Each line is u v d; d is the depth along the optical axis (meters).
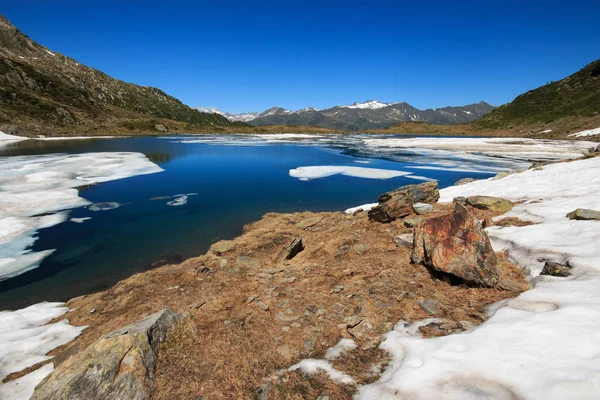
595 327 4.40
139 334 4.87
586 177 16.03
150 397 4.35
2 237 16.08
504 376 3.77
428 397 3.69
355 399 3.97
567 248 7.63
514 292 6.39
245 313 6.89
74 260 13.76
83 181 29.78
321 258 10.87
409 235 10.70
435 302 6.36
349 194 26.00
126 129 107.81
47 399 4.09
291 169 39.03
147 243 15.54
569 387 3.37
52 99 106.69
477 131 133.00
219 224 18.33
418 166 41.59
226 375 4.73
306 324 6.28
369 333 5.65
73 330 7.93
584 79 126.19
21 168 34.06
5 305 10.62
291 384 4.41
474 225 7.95
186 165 41.62
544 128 104.06
